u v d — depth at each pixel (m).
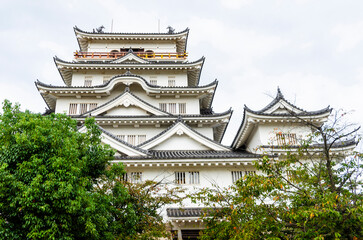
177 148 23.98
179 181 20.95
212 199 14.00
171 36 35.41
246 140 26.89
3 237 9.91
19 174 10.35
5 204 10.02
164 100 29.84
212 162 20.78
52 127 11.95
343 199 10.15
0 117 11.69
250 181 11.94
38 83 27.81
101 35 34.53
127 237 12.38
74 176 10.66
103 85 28.72
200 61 31.44
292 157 13.37
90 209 10.46
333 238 10.24
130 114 27.31
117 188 13.59
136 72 31.86
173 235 16.50
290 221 10.91
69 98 29.12
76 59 32.47
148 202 15.34
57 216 10.20
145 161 20.22
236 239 11.33
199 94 29.88
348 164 11.82
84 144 12.98
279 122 23.84
